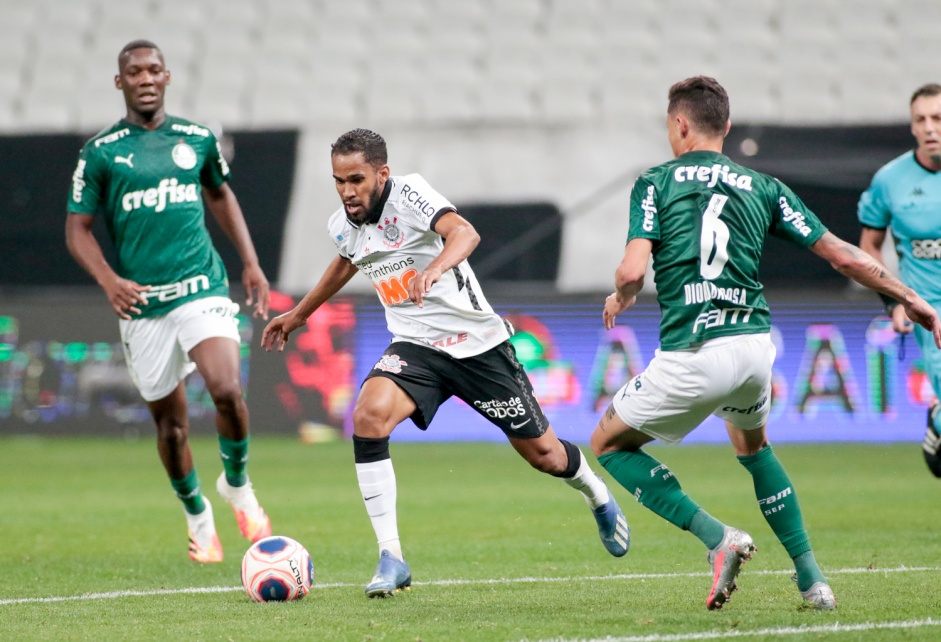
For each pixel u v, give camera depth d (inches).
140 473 1701.5
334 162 690.2
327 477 1624.0
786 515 644.7
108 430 2229.3
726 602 642.8
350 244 724.7
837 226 2273.6
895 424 2017.7
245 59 3294.8
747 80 3134.8
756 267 625.9
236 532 1109.1
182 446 902.4
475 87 3196.4
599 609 645.3
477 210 2630.4
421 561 882.8
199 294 909.8
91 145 906.1
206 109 3186.5
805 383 2037.4
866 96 3075.8
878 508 1230.9
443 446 2182.6
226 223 985.5
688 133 646.5
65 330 2224.4
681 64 3198.8
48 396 2233.0
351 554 932.0
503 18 3348.9
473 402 724.7
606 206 2571.4
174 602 698.2
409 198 693.9
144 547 1002.7
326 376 2153.1
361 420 700.0
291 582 690.8
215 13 3408.0
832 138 2268.7
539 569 832.3
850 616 603.8
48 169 2573.8
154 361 906.1
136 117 919.7
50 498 1412.4
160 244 904.9
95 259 892.0
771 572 796.0
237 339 924.0
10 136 2583.7
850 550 899.4
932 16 3240.7
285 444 2123.5
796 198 637.9
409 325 723.4
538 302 2098.9
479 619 613.9
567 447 736.3
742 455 661.9
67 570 858.8
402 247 703.7
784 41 3218.5
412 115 3154.5
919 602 649.0
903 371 2018.9
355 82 3233.3
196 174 922.7
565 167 2662.4
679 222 621.6
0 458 1930.4
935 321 622.2
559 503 1322.6
